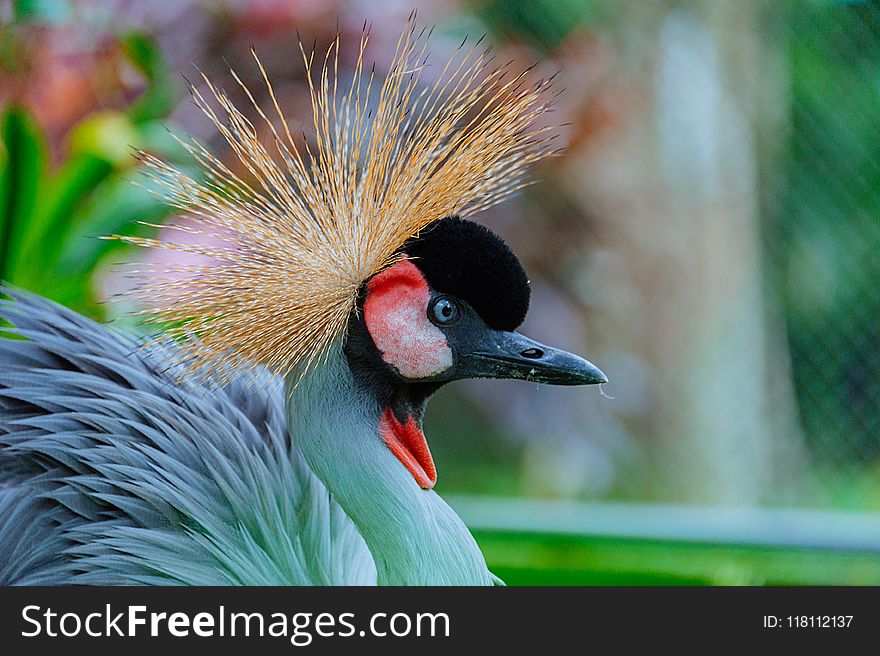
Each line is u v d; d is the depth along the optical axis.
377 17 10.12
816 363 12.63
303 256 4.84
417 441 5.07
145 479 5.09
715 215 12.46
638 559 8.15
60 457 5.08
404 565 4.82
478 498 10.64
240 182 5.14
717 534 8.16
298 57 9.92
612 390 12.81
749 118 12.38
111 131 7.86
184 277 4.95
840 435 12.55
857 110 12.31
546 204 12.54
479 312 4.84
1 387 5.22
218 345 4.88
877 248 12.41
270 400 5.68
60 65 8.95
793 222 12.55
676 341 12.60
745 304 12.55
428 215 4.87
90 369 5.36
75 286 7.71
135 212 7.70
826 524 8.44
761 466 12.52
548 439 13.02
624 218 12.53
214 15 9.82
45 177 7.95
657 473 12.63
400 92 6.05
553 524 8.39
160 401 5.28
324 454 4.86
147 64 8.76
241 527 5.21
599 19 11.98
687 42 12.19
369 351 4.89
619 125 12.30
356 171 5.13
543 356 4.84
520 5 11.77
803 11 12.20
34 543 5.05
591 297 12.76
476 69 5.34
